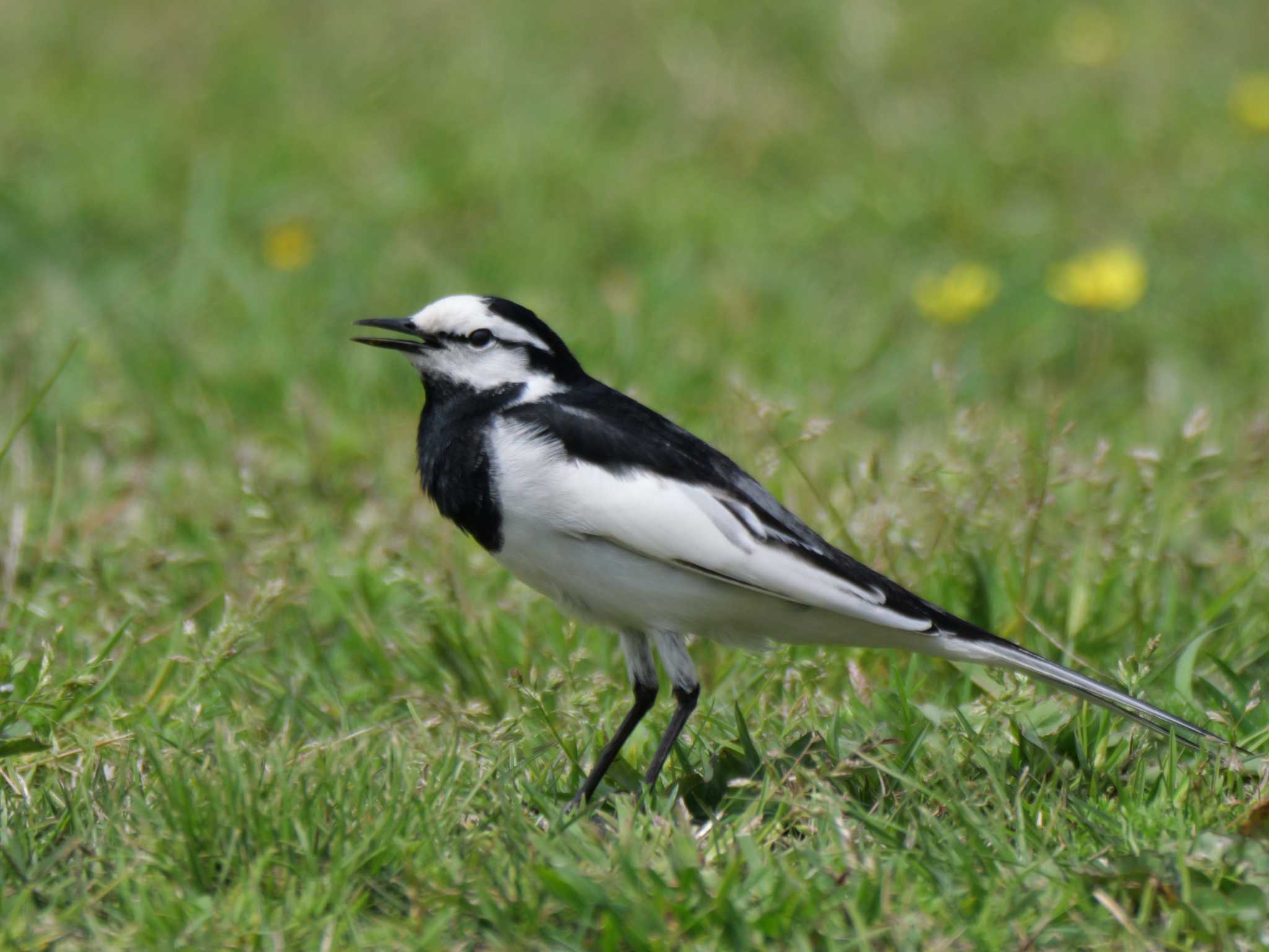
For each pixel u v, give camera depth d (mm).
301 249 16156
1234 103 20047
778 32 24484
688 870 6668
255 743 8422
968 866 6840
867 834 7285
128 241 17828
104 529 11266
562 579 8266
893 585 8039
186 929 6531
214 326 15352
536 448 8055
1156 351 15336
